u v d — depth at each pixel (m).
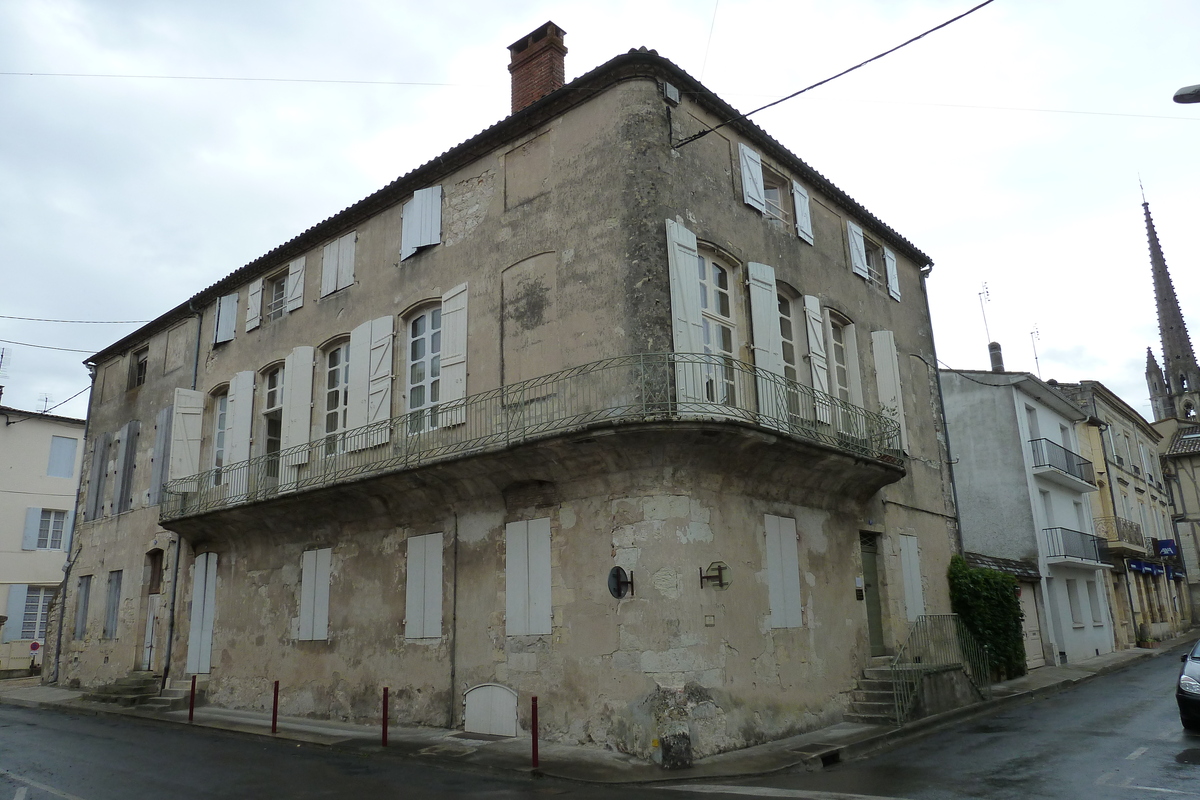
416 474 13.30
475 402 13.38
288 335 17.95
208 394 20.08
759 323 13.48
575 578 11.71
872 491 15.05
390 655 14.15
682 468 11.30
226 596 17.92
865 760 10.57
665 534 11.04
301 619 15.95
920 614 16.30
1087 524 27.64
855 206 17.58
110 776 10.17
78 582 23.25
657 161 12.45
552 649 11.77
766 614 12.12
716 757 10.41
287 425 16.75
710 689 10.78
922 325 19.75
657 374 11.37
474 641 12.88
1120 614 28.75
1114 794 7.90
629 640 10.88
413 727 13.33
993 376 24.34
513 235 13.70
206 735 14.10
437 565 13.73
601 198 12.55
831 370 15.55
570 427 11.49
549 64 15.58
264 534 17.20
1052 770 9.13
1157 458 40.50
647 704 10.50
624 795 8.66
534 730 10.03
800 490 13.52
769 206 15.45
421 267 15.23
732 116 14.23
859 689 13.67
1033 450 24.39
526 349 13.00
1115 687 17.41
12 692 21.89
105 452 23.70
